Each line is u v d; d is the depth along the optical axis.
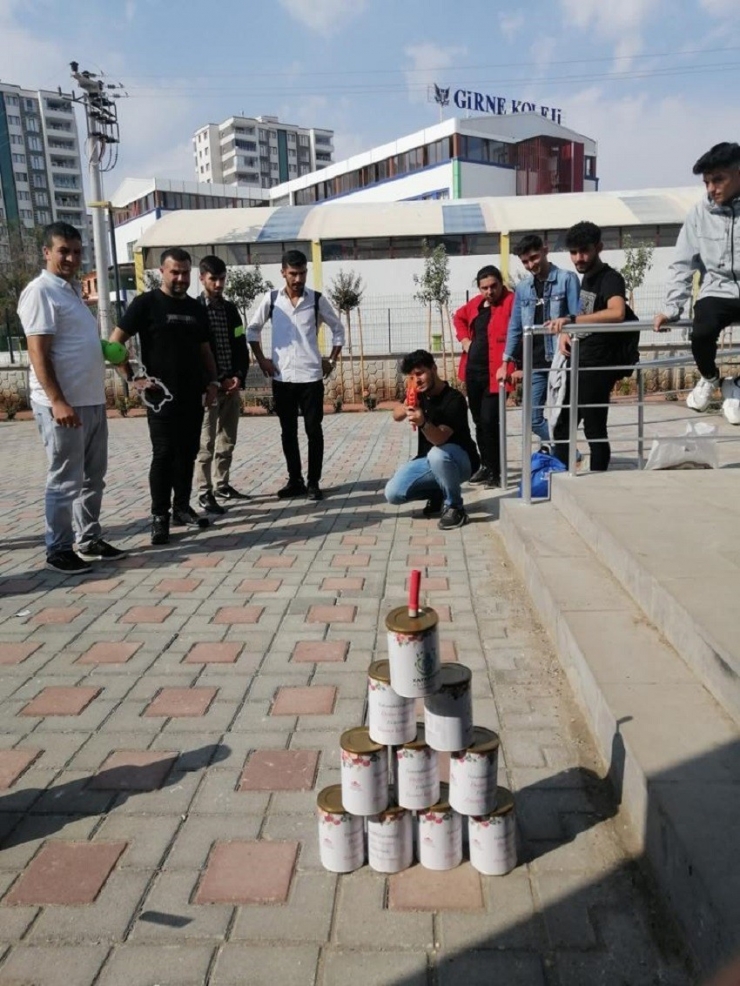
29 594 4.53
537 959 1.83
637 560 3.31
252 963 1.86
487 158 50.59
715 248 4.69
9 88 105.75
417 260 24.56
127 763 2.74
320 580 4.65
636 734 2.33
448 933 1.93
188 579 4.75
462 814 2.14
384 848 2.14
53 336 4.59
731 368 13.38
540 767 2.61
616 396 15.47
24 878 2.18
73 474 4.82
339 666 3.47
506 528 5.18
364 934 1.94
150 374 5.37
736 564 3.19
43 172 110.44
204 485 6.55
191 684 3.34
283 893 2.09
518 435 9.87
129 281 46.22
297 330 6.64
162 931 1.97
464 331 7.32
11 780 2.65
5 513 6.75
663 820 1.98
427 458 5.83
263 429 13.16
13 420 16.80
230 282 22.66
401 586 4.50
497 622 3.87
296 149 132.12
